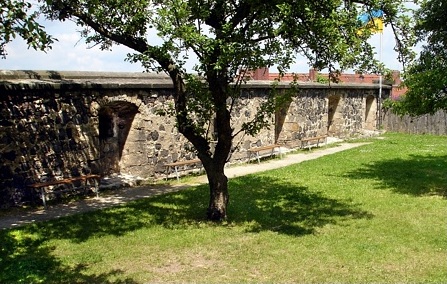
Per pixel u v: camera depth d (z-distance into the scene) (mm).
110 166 10711
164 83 11039
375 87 23031
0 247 5965
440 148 16859
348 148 17375
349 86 20406
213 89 6906
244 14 6555
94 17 6922
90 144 9539
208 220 7355
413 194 9227
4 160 8070
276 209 8047
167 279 4996
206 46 6016
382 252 5801
